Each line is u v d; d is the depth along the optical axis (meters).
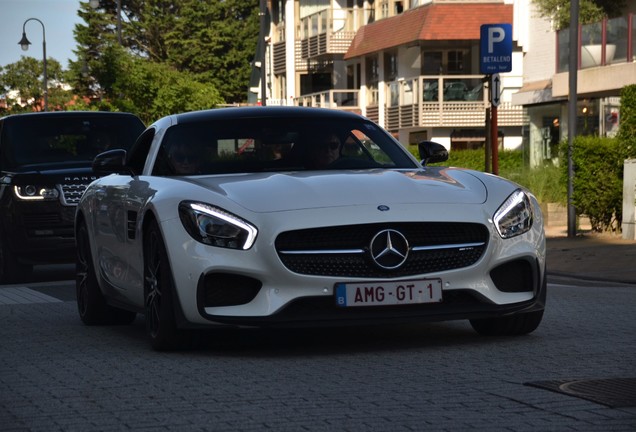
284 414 5.21
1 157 14.90
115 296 8.70
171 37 82.81
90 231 9.20
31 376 6.62
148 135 8.82
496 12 49.22
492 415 5.07
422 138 53.03
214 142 8.31
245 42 83.62
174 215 7.22
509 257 7.26
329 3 63.00
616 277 13.26
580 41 34.25
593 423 4.85
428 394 5.64
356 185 7.33
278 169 8.05
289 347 7.53
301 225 6.92
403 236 6.98
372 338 7.92
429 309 7.06
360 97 58.12
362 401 5.49
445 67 51.22
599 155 19.80
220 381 6.20
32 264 14.28
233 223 7.00
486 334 7.98
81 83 81.69
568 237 20.12
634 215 18.61
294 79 64.81
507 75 49.00
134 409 5.46
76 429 5.07
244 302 7.03
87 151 15.05
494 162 17.30
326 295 6.93
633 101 19.20
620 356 6.78
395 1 55.88
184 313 7.11
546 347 7.25
